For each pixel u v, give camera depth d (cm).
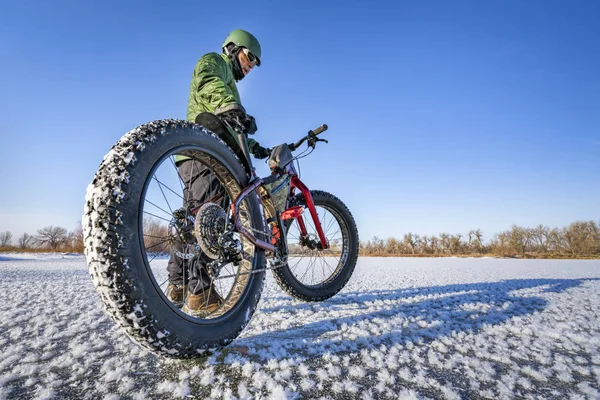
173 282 183
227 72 205
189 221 149
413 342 162
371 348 150
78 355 132
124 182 102
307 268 302
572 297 323
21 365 123
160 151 118
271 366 122
